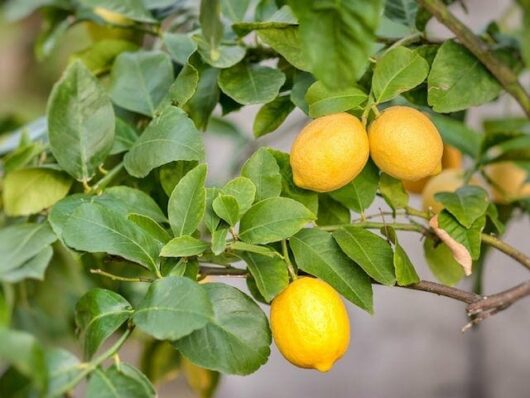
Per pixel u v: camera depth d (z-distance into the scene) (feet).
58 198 3.25
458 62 3.08
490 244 3.14
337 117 2.84
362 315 6.31
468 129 3.90
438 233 3.08
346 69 2.36
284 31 3.01
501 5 5.61
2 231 2.96
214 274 3.00
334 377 6.31
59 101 3.11
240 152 4.69
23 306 4.02
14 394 2.83
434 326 6.19
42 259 2.87
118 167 3.23
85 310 2.81
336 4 2.36
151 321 2.57
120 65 3.43
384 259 2.90
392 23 3.38
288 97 3.23
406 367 6.20
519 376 5.82
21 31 7.89
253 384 6.46
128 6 3.53
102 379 2.58
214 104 3.22
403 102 3.45
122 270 3.86
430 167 2.86
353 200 3.11
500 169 3.94
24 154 3.31
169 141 2.94
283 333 2.75
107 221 2.83
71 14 4.06
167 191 3.07
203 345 2.73
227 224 2.86
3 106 7.95
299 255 2.89
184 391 7.27
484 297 2.89
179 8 3.79
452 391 6.09
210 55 3.05
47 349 2.60
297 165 2.83
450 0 3.42
